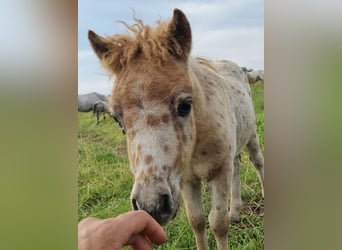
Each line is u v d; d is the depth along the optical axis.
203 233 0.61
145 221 0.47
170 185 0.59
